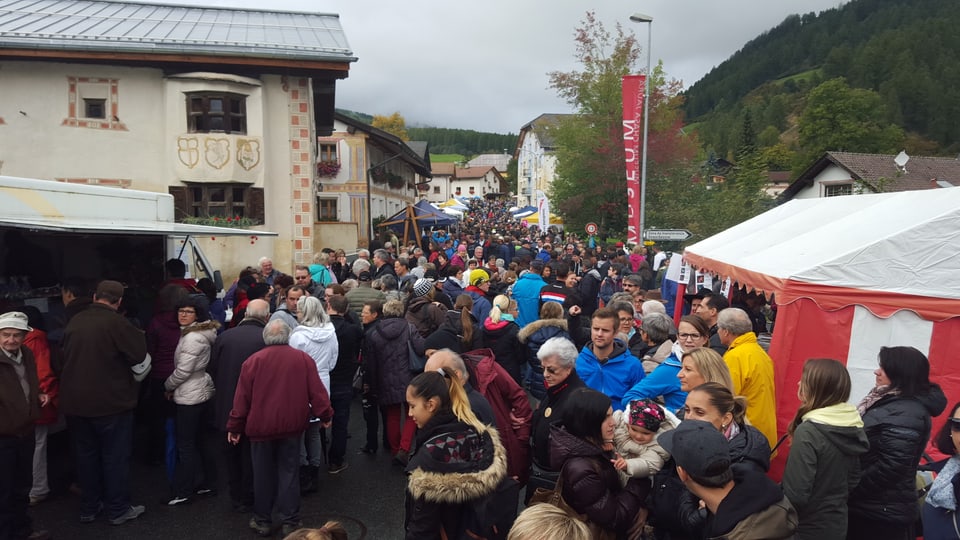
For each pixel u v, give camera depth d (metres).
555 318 6.35
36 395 4.61
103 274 7.91
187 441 5.49
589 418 3.09
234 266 15.50
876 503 3.48
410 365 6.32
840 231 6.30
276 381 4.77
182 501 5.54
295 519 4.94
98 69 14.73
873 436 3.52
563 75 32.47
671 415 3.47
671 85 31.05
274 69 15.69
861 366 5.23
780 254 6.51
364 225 28.08
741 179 25.39
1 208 5.39
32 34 13.98
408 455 6.40
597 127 32.28
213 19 18.89
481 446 3.33
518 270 12.23
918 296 5.15
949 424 3.33
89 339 4.90
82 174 14.73
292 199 16.33
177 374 5.36
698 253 9.74
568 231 35.28
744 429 3.08
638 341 6.56
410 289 9.45
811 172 32.16
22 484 4.66
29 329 4.47
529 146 89.50
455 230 46.59
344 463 6.55
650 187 29.95
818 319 5.31
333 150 27.70
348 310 6.64
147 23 17.14
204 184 15.35
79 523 5.15
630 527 3.16
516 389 4.47
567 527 2.19
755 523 2.47
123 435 5.12
